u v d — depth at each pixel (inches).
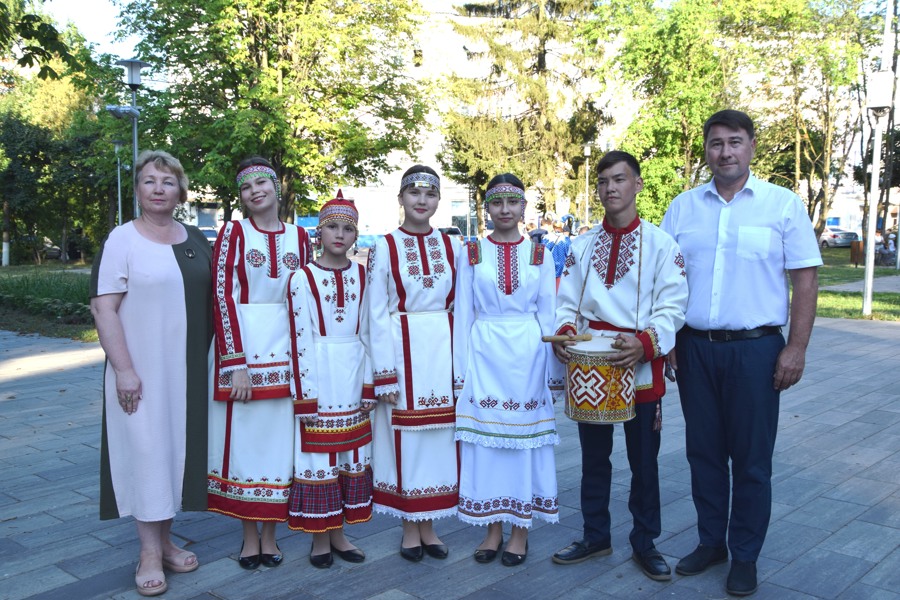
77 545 161.0
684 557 149.0
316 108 717.3
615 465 211.9
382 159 808.3
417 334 148.4
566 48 1202.0
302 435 145.6
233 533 168.2
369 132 757.3
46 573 147.3
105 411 140.9
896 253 1199.6
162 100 690.8
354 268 151.6
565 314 149.3
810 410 267.4
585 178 1180.5
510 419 145.1
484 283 146.4
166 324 140.7
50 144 1318.9
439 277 149.8
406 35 765.9
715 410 141.8
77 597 137.2
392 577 144.2
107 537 165.3
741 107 984.9
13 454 228.5
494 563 150.4
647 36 887.1
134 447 138.0
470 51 1192.8
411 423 148.0
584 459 150.6
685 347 144.0
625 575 143.6
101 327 136.7
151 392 139.2
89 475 208.5
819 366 350.6
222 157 653.3
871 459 210.7
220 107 719.1
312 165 696.4
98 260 138.1
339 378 146.3
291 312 144.4
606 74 978.7
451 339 150.9
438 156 1282.0
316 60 715.4
